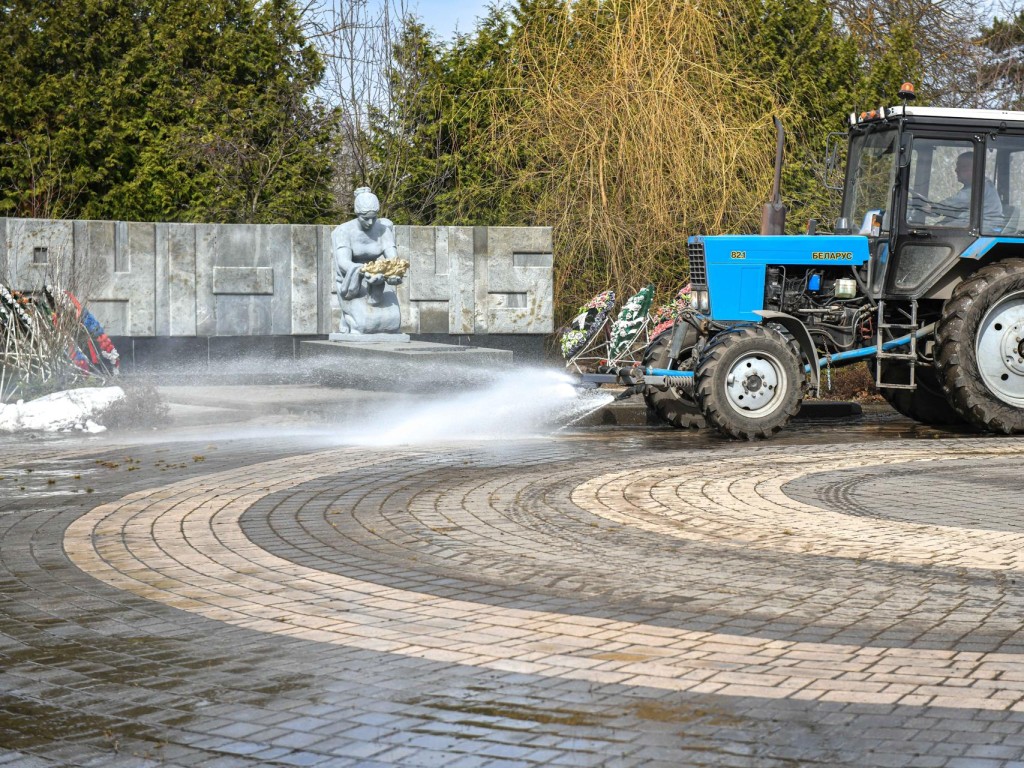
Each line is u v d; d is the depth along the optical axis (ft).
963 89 109.40
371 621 19.75
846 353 47.73
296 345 67.72
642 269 72.90
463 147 82.12
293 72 86.33
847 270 48.47
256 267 66.69
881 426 50.70
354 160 85.46
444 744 14.30
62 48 79.92
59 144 77.30
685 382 46.24
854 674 16.56
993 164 47.24
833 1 104.42
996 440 43.62
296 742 14.49
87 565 23.99
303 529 27.30
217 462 37.88
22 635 19.21
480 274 70.38
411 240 69.36
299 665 17.44
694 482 33.35
